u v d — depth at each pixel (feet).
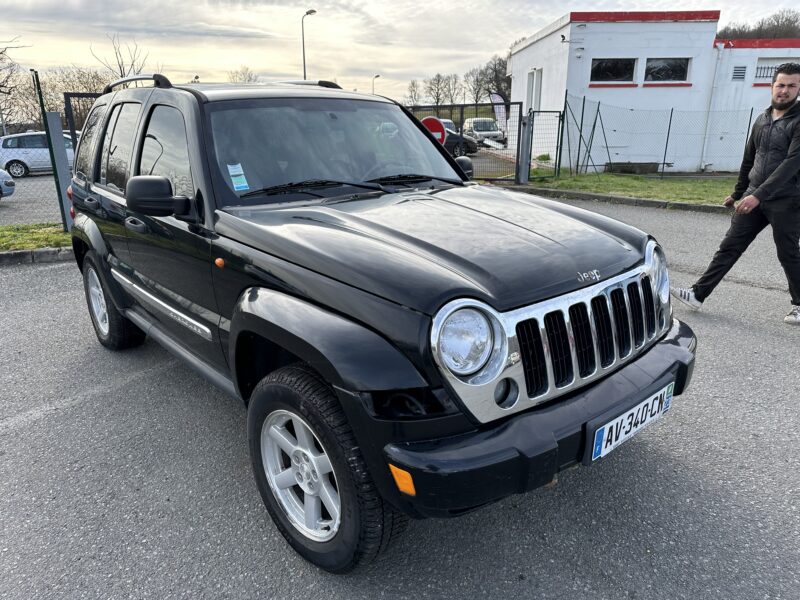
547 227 8.58
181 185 9.74
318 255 7.28
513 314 6.56
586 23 53.11
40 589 7.54
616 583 7.50
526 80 67.46
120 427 11.57
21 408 12.34
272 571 7.84
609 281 7.63
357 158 10.75
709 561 7.80
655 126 56.08
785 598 7.15
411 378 6.18
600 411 7.00
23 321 17.62
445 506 6.14
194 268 9.43
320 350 6.53
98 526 8.74
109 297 13.94
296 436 7.81
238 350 8.27
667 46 53.67
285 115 10.53
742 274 21.17
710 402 12.00
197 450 10.74
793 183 15.14
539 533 8.46
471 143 56.49
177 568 7.89
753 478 9.53
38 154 68.44
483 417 6.42
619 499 9.13
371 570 7.82
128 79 13.16
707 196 38.11
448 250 7.37
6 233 28.73
